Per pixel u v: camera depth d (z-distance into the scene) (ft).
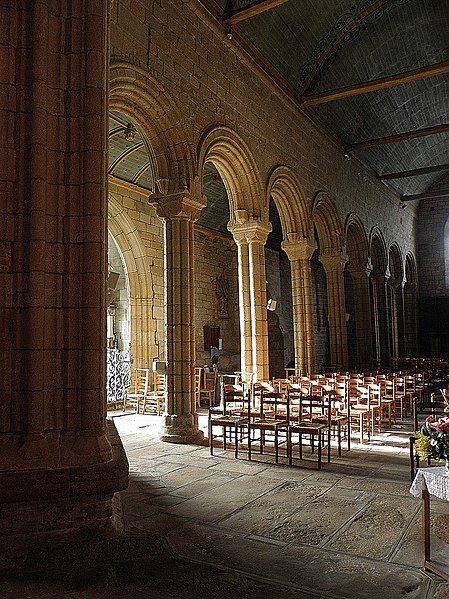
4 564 15.90
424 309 117.70
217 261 80.59
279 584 14.56
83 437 18.45
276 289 91.45
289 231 60.64
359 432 38.93
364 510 20.93
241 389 35.76
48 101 19.47
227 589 14.24
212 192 71.41
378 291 94.07
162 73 37.88
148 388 59.77
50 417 18.65
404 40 68.49
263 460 30.04
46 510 17.43
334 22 58.13
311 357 59.67
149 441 36.45
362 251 82.48
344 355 70.28
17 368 18.45
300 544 17.49
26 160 19.03
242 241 50.29
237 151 47.24
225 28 45.44
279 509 21.18
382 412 43.14
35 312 18.30
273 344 81.66
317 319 102.63
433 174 114.83
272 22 51.16
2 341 18.44
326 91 61.57
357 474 26.68
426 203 120.67
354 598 13.73
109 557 16.40
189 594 13.97
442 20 67.51
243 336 49.90
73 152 19.61
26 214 18.89
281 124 56.70
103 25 20.17
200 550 17.06
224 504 21.89
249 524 19.47
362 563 15.90
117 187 61.57
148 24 36.99
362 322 82.12
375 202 89.81
